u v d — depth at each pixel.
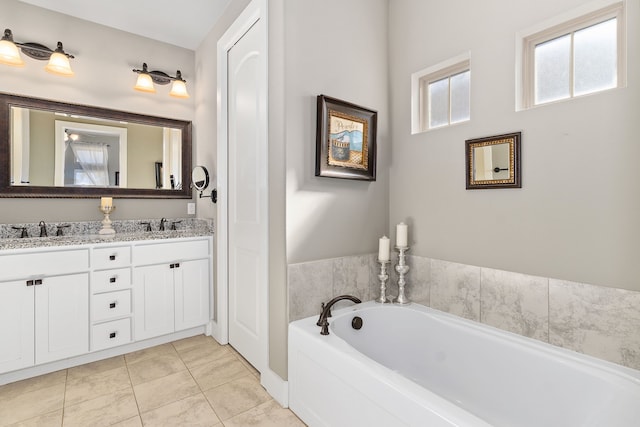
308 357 1.60
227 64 2.54
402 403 1.11
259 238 2.08
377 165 2.23
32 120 2.47
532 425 1.41
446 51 1.94
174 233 2.74
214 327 2.70
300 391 1.67
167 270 2.54
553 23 1.52
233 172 2.44
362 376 1.28
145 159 2.96
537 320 1.56
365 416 1.26
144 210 2.96
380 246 2.09
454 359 1.74
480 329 1.68
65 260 2.12
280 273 1.84
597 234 1.38
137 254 2.40
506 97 1.67
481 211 1.79
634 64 1.28
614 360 1.33
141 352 2.42
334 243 2.01
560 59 1.56
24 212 2.45
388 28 2.30
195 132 3.21
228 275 2.55
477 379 1.63
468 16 1.83
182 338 2.69
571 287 1.45
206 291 2.74
